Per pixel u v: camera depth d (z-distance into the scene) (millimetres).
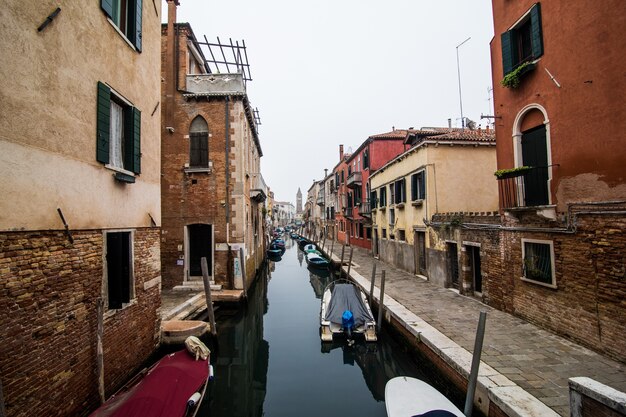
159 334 7641
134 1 6676
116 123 6262
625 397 3145
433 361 6840
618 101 5797
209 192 13750
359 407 6762
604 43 6016
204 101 13953
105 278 5645
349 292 10805
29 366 3998
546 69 7320
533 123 7926
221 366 9055
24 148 4004
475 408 5211
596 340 6164
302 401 7035
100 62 5523
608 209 5918
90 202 5227
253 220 18609
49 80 4395
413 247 15391
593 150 6242
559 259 6996
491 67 9484
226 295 12391
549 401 4625
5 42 3758
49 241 4375
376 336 9578
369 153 23844
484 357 6051
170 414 4430
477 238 10203
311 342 10562
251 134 18234
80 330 4910
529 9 7836
